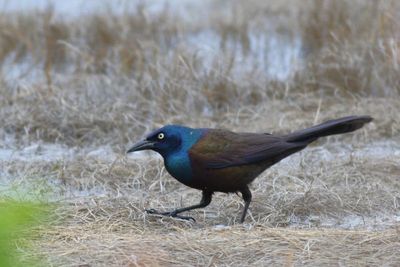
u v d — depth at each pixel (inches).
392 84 642.2
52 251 370.0
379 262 359.9
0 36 741.9
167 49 712.4
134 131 585.0
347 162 515.8
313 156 538.3
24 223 230.1
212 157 407.8
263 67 707.4
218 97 632.4
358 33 691.4
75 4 817.5
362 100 626.5
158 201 454.9
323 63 663.8
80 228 407.2
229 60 672.4
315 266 356.8
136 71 668.1
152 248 370.9
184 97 625.9
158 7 845.2
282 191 463.5
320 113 609.6
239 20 799.7
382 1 705.0
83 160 524.1
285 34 792.9
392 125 582.2
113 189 487.8
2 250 227.3
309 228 415.2
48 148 565.6
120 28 732.0
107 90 637.9
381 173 503.2
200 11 844.6
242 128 590.9
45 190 471.5
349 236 384.8
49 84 635.5
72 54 721.6
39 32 743.1
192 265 358.3
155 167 506.9
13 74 693.3
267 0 854.5
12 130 585.3
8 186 471.8
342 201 453.1
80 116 587.5
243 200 449.7
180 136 411.8
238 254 366.9
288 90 644.7
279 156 417.7
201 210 446.6
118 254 365.7
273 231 390.3
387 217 443.5
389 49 655.8
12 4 821.2
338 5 721.0
